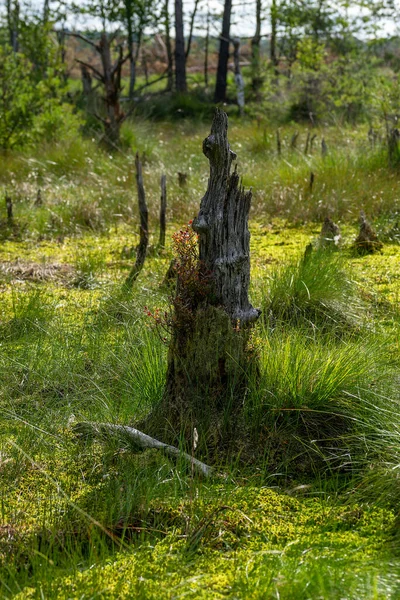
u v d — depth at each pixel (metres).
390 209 10.19
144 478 3.73
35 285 7.58
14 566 3.12
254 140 17.00
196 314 4.17
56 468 4.00
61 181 13.14
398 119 14.84
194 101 27.16
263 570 3.04
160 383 4.60
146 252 8.35
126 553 3.24
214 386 4.21
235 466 3.96
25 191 12.25
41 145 15.01
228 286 4.19
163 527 3.44
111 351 5.17
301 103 23.17
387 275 7.56
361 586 2.85
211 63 43.91
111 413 4.38
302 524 3.50
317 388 4.30
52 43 20.73
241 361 4.21
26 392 4.91
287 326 5.43
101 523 3.41
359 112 21.30
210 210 4.14
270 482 3.93
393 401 4.17
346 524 3.49
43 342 5.74
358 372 4.46
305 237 9.42
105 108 19.03
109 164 13.88
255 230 9.98
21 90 15.75
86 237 9.87
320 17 28.19
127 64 40.66
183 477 3.83
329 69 23.05
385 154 12.00
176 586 2.87
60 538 3.34
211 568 3.11
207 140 4.06
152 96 28.11
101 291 7.24
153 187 11.78
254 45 30.73
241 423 4.18
